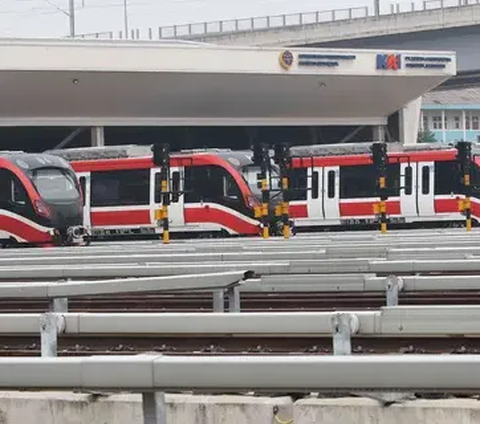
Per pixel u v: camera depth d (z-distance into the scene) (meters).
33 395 17.66
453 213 93.44
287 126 141.25
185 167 92.25
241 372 13.53
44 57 115.44
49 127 127.38
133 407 17.00
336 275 26.11
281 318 17.45
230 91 128.50
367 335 17.67
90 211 94.50
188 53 123.44
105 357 14.16
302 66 129.75
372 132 146.88
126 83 121.50
